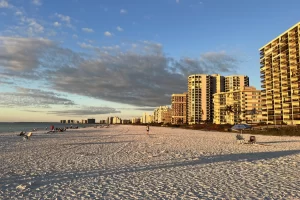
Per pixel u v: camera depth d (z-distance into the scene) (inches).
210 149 837.2
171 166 518.9
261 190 336.5
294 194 315.9
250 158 633.6
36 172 456.8
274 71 3673.7
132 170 477.1
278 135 1808.6
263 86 4020.7
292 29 3321.9
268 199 296.0
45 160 595.5
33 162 567.5
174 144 1024.9
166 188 348.2
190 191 332.2
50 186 360.2
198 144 1029.2
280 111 3503.9
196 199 296.8
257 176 426.9
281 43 3506.4
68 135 1782.7
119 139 1349.7
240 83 6574.8
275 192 326.0
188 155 678.5
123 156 658.8
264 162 572.7
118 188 348.5
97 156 660.1
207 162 569.6
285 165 534.9
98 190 338.3
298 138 1471.5
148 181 390.3
